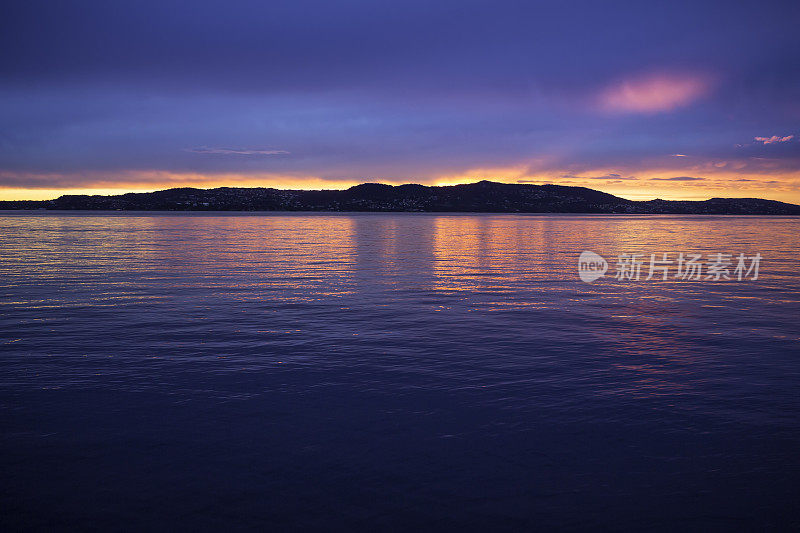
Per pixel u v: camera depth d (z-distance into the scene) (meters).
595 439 8.02
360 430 8.30
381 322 16.14
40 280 24.91
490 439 8.01
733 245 53.47
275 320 16.36
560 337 14.26
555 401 9.54
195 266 31.25
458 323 16.00
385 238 62.88
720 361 12.02
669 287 23.67
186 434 8.13
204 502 6.37
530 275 27.91
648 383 10.50
